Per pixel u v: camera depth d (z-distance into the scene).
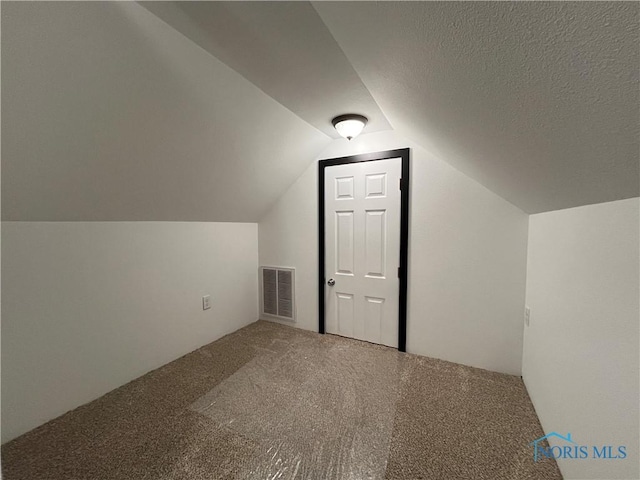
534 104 0.54
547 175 0.90
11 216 1.23
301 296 2.63
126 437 1.28
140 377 1.80
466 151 1.22
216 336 2.40
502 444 1.24
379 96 1.24
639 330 0.66
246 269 2.71
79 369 1.51
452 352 2.00
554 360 1.21
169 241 1.99
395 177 2.12
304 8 0.92
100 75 1.00
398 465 1.13
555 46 0.37
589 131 0.52
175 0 0.89
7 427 1.26
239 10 0.93
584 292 0.95
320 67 1.27
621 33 0.31
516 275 1.78
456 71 0.60
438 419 1.40
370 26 0.63
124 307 1.72
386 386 1.69
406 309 2.14
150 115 1.24
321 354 2.12
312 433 1.31
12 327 1.27
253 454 1.19
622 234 0.74
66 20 0.83
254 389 1.66
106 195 1.46
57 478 1.07
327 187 2.41
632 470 0.67
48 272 1.38
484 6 0.38
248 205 2.45
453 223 1.95
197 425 1.36
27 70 0.86
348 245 2.36
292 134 1.98
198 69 1.20
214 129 1.53
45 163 1.12
